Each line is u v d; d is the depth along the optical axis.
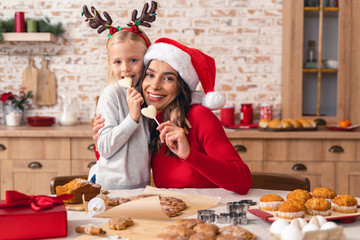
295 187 1.60
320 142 2.81
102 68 3.39
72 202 1.20
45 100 3.40
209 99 1.50
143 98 1.52
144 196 1.23
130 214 1.07
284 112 3.26
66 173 2.87
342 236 0.88
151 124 1.50
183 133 1.26
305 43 3.14
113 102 1.48
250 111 3.26
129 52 1.49
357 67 3.10
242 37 3.34
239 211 1.09
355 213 1.05
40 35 3.18
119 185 1.44
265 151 2.82
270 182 1.66
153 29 3.34
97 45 3.37
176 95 1.48
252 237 0.91
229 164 1.33
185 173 1.45
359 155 2.81
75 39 3.37
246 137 2.80
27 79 3.39
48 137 2.86
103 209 1.10
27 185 2.89
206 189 1.41
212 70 1.55
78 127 3.09
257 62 3.35
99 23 1.58
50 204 0.97
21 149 2.88
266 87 3.36
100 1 3.32
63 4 3.35
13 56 3.39
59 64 3.39
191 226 0.97
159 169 1.50
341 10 3.07
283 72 3.27
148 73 1.46
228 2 3.32
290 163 2.82
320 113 3.18
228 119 3.19
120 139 1.39
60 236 0.94
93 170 1.57
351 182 2.82
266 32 3.33
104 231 0.95
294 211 0.99
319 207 1.03
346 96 3.12
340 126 2.91
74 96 3.40
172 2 3.32
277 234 0.89
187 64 1.45
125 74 1.50
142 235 0.95
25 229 0.92
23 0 3.35
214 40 3.35
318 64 3.13
